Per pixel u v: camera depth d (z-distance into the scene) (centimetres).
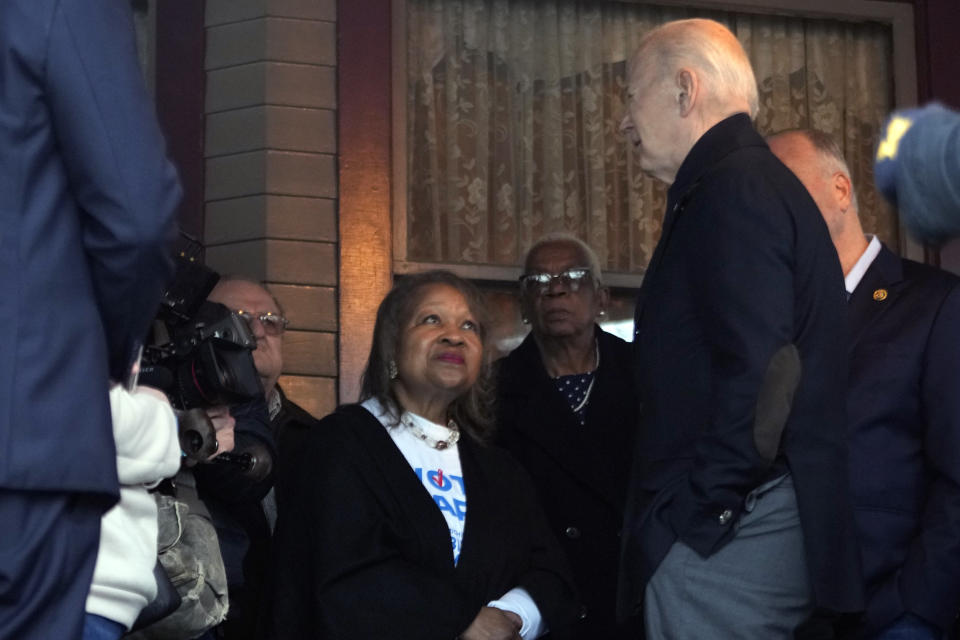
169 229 185
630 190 491
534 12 493
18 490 175
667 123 284
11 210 180
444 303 339
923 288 316
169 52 464
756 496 251
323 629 294
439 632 297
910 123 178
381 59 471
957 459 297
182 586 242
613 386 395
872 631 294
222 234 457
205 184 461
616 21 498
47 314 180
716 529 246
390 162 466
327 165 461
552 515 375
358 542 303
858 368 309
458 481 328
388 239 461
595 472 377
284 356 445
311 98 463
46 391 178
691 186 269
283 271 451
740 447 243
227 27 466
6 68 179
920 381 306
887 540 298
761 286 249
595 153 490
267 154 457
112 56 182
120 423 203
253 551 331
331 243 457
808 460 251
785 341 247
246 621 325
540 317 405
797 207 261
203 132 462
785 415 245
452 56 483
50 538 177
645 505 255
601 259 486
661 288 265
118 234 181
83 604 180
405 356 333
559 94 491
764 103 504
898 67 509
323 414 445
